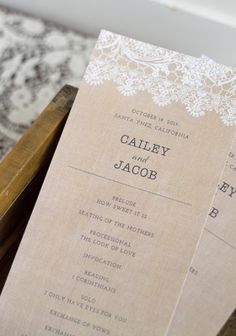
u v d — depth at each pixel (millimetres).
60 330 337
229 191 344
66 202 332
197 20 595
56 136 368
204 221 325
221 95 326
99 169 330
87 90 331
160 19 608
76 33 650
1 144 602
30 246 333
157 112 328
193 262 349
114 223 330
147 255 329
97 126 331
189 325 352
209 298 351
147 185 328
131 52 329
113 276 332
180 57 327
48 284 334
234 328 381
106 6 618
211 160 325
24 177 343
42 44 641
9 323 338
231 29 590
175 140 327
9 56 635
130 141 329
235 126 324
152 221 328
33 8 654
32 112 618
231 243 345
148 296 330
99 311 334
